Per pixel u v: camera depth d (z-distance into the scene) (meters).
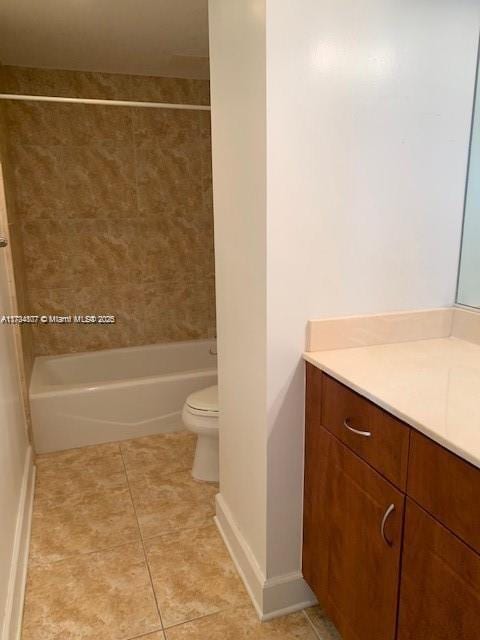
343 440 1.25
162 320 3.55
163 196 3.37
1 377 1.79
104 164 3.18
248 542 1.69
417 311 1.52
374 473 1.13
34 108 2.98
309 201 1.33
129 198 3.29
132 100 3.19
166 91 3.25
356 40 1.29
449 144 1.45
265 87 1.24
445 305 1.56
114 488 2.31
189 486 2.33
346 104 1.32
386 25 1.31
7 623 1.40
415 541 1.00
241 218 1.49
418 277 1.51
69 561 1.81
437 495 0.92
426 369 1.27
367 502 1.16
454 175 1.48
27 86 2.96
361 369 1.27
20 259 2.89
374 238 1.43
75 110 3.06
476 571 0.84
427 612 0.98
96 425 2.76
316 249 1.37
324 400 1.33
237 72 1.41
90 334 3.39
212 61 1.62
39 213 3.10
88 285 3.31
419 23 1.35
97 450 2.71
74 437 2.72
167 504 2.18
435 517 0.93
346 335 1.44
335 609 1.36
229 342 1.71
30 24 2.31
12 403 2.06
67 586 1.68
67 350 3.35
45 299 3.23
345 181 1.36
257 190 1.34
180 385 2.89
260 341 1.42
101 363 3.37
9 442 1.85
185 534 1.96
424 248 1.50
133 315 3.46
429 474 0.94
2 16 2.22
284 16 1.21
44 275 3.19
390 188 1.41
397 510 1.05
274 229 1.32
